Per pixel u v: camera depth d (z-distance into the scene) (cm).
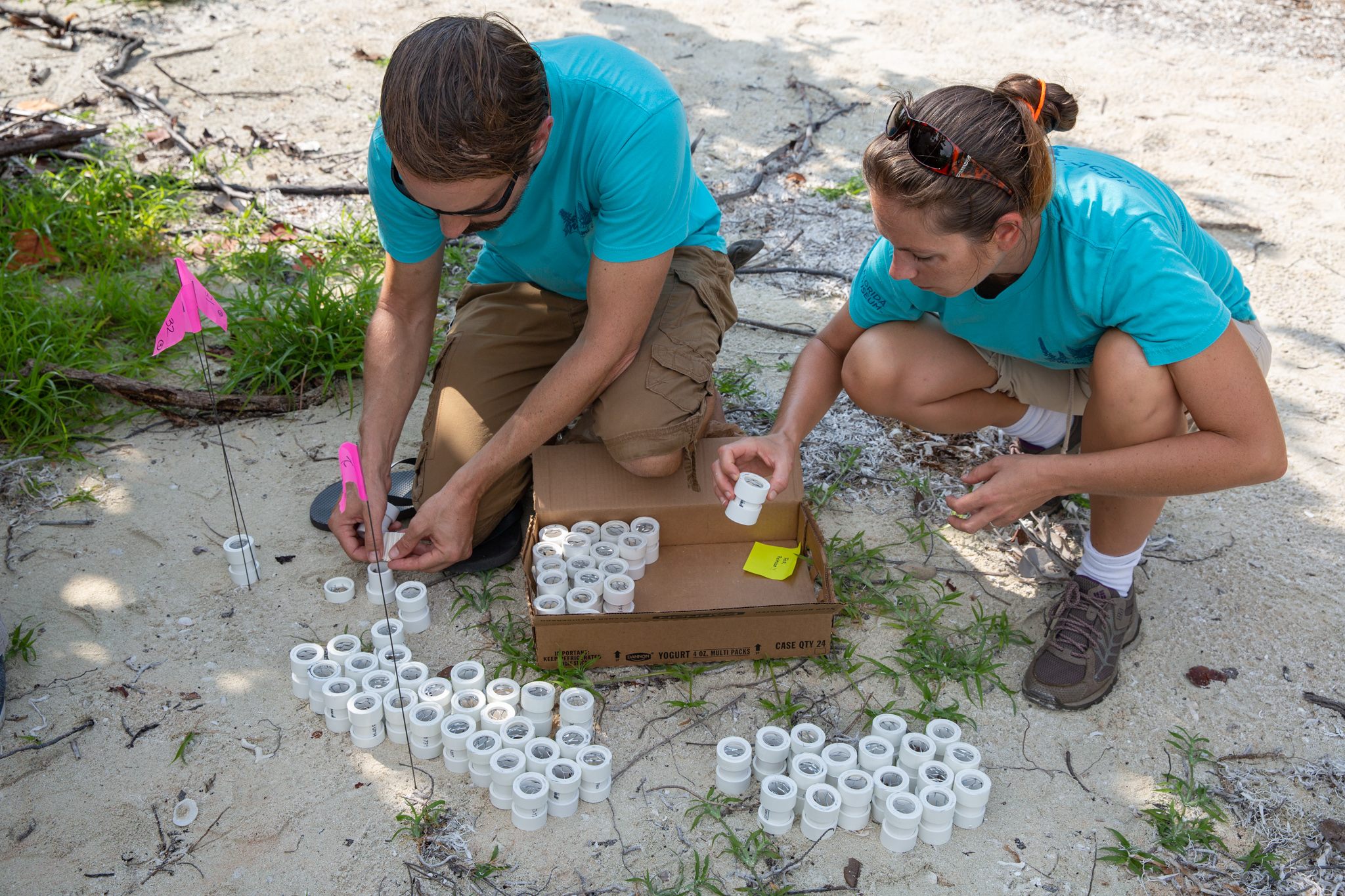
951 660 240
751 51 559
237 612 249
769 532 261
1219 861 200
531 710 220
